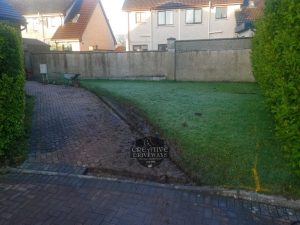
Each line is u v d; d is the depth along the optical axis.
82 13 29.00
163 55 16.97
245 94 10.58
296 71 3.57
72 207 3.59
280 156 4.60
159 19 26.55
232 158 4.62
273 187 3.86
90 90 13.31
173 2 26.19
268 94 5.29
